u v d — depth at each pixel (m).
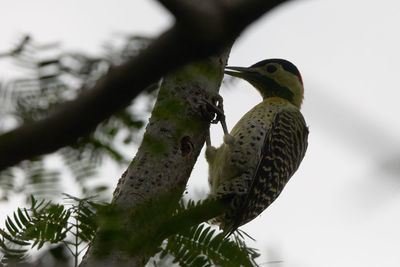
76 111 3.47
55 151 3.57
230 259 5.90
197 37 3.36
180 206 5.67
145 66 3.42
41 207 5.01
